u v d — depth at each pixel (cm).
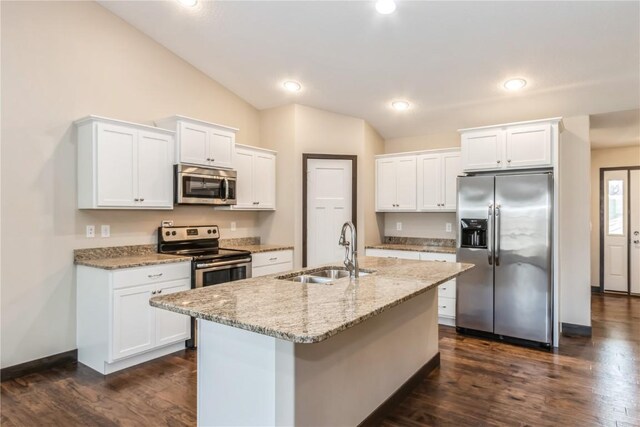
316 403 188
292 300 189
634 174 612
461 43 325
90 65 346
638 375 308
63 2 329
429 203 486
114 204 331
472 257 411
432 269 286
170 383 289
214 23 351
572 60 329
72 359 332
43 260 317
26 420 238
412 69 377
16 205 302
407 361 278
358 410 221
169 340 342
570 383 293
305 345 180
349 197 499
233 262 392
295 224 480
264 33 353
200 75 440
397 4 288
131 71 376
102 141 324
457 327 425
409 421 241
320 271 296
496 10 282
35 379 297
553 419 242
